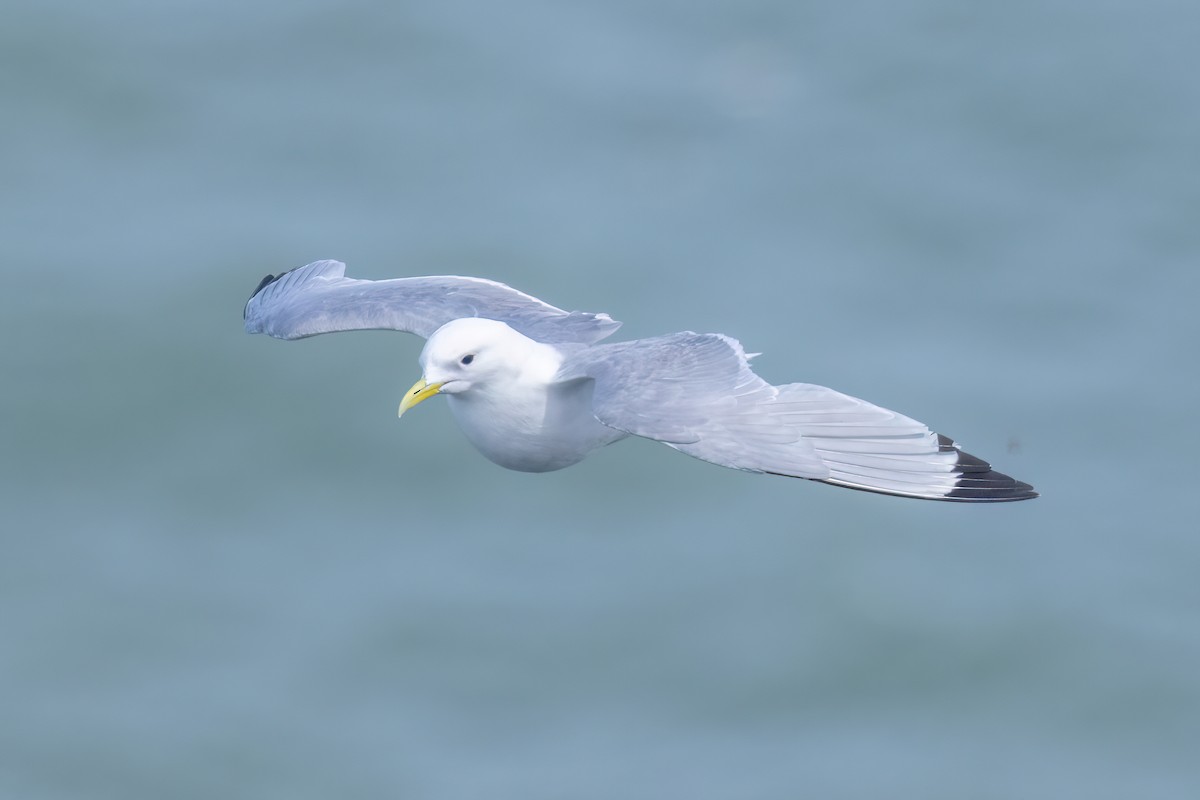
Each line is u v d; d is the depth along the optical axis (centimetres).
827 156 4288
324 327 1652
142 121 4438
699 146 4306
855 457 1278
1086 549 3325
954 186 4216
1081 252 4031
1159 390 3644
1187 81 4494
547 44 4631
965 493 1267
